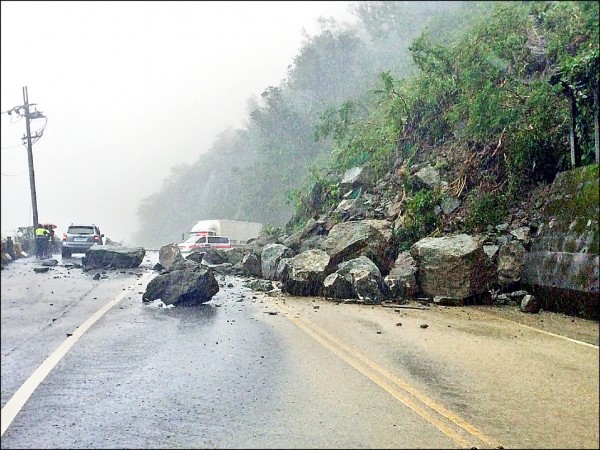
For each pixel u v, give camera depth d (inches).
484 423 138.6
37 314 253.8
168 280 347.9
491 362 201.6
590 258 300.8
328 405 151.2
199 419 138.9
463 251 366.3
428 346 229.3
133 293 377.7
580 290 301.7
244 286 468.1
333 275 394.3
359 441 126.1
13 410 142.0
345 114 448.5
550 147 437.7
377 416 142.9
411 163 594.2
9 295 284.8
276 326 275.0
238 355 209.5
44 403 148.2
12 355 189.6
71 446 121.1
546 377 179.6
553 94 420.5
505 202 449.7
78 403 148.6
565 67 369.4
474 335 254.7
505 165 470.6
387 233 476.4
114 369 183.8
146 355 205.9
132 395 156.9
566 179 362.9
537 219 410.6
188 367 189.8
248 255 552.4
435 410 148.2
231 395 158.4
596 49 354.3
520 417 142.9
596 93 359.6
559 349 222.8
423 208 480.7
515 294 366.3
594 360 203.8
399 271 401.4
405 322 291.9
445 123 567.2
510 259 383.6
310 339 242.5
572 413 145.9
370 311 332.8
